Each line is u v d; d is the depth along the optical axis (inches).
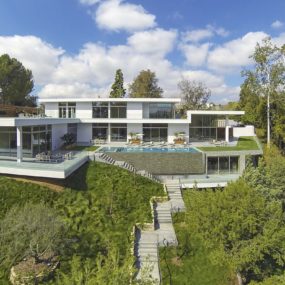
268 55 2048.5
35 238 668.7
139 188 1179.3
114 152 1438.2
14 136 1280.8
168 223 1018.1
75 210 946.1
